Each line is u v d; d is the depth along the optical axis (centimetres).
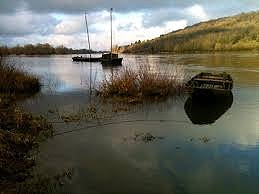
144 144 1307
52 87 2892
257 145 1289
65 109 1947
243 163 1103
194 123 1642
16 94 2488
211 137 1400
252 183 953
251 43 14062
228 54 10400
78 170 1041
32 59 10288
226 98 2195
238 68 4809
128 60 8300
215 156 1169
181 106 2045
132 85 2336
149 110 1934
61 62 7906
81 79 3566
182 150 1234
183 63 6188
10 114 1570
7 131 1302
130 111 1902
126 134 1448
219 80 2325
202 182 959
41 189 894
